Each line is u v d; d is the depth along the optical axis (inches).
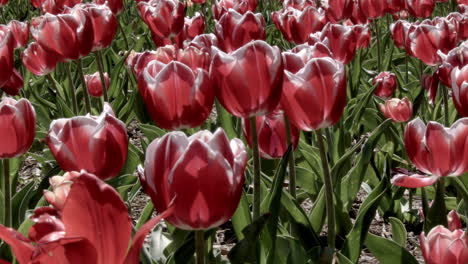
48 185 58.8
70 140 45.7
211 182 39.4
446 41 70.6
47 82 106.2
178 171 39.3
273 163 66.9
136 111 84.5
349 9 88.2
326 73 45.9
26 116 48.8
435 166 48.8
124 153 46.6
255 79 45.0
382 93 80.8
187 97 48.6
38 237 37.3
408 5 101.3
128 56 89.7
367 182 68.6
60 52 64.3
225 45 61.5
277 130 51.7
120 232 36.1
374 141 59.1
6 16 193.3
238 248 45.5
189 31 83.5
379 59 105.3
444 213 51.3
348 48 68.1
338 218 57.8
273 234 48.4
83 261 35.7
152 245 52.9
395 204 64.6
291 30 76.5
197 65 57.4
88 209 35.7
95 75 86.7
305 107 46.2
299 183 63.1
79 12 64.4
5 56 55.9
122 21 178.9
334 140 65.9
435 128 48.3
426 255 46.6
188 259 45.6
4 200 53.5
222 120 62.6
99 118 46.3
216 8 94.6
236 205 40.3
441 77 59.7
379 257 50.7
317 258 49.0
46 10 102.0
